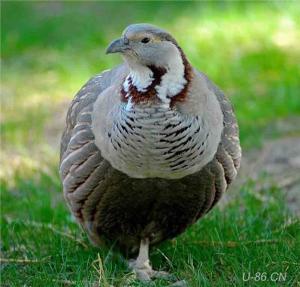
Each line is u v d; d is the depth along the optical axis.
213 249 11.27
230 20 22.38
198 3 24.45
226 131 10.40
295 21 22.05
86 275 10.72
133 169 9.89
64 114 18.28
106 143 9.96
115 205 10.55
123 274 10.79
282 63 19.55
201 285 10.12
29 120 17.80
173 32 22.08
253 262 10.70
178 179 10.05
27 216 12.89
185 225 11.02
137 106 9.50
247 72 19.23
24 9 26.48
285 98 17.67
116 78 10.23
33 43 22.81
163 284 10.53
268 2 23.23
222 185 10.57
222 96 10.57
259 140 15.80
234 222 12.02
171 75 9.60
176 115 9.48
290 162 14.97
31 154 16.11
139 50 9.60
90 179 10.33
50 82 20.19
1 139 16.84
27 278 10.85
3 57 22.14
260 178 14.17
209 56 20.12
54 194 14.17
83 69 20.48
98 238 11.22
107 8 25.70
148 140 9.52
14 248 11.88
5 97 19.41
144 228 10.97
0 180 14.77
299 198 13.48
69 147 10.54
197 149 9.73
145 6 25.27
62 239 11.84
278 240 11.35
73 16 25.06
